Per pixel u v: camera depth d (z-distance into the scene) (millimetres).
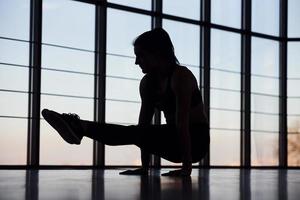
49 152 7285
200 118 3121
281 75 10398
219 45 9508
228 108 9531
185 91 2947
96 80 7848
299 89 10430
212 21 9531
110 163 7730
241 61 9773
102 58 7852
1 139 6996
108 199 1523
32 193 1730
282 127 10281
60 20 7566
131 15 8305
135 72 8281
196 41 9148
